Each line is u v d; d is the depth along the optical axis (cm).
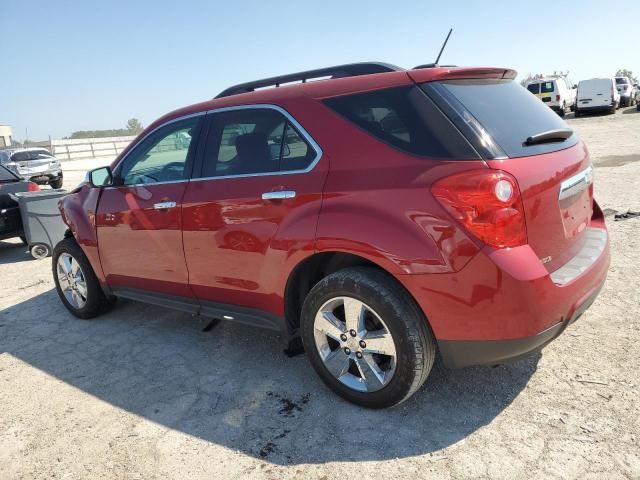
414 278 247
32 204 733
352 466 246
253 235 310
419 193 244
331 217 271
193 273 356
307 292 321
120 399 326
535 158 254
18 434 296
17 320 488
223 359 369
